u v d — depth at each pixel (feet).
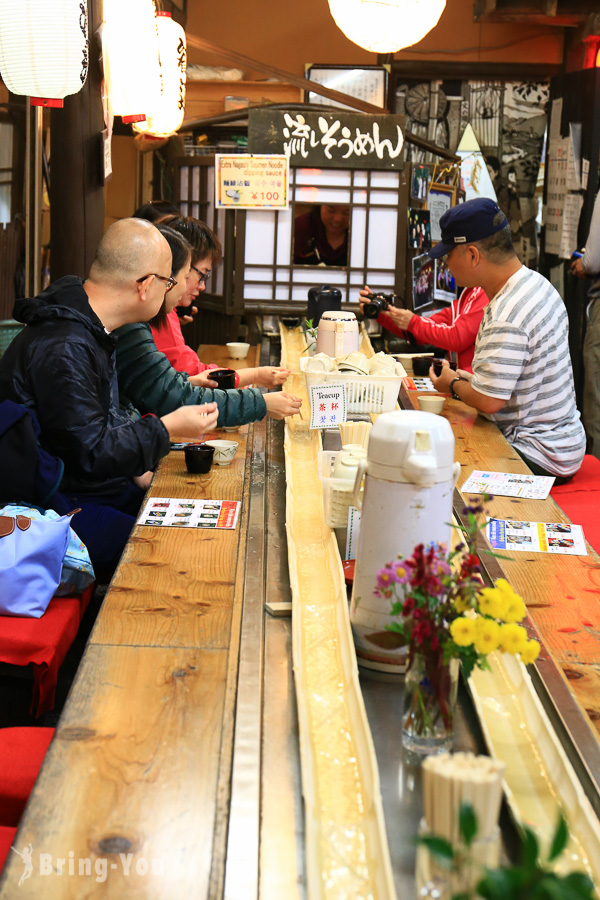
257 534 7.27
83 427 7.95
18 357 8.14
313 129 17.61
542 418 11.10
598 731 5.01
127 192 20.06
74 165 12.76
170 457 9.50
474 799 3.19
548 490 8.87
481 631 3.96
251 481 8.64
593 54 23.13
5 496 7.95
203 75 24.22
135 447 8.05
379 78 24.75
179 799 4.15
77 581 7.60
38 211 14.84
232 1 24.59
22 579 7.13
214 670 5.27
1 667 6.95
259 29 24.72
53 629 7.07
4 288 14.10
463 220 10.89
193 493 8.39
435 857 3.13
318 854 3.77
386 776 4.33
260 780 4.26
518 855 3.85
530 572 7.06
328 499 6.74
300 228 18.11
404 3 15.02
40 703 6.92
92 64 12.49
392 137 17.65
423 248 18.79
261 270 18.26
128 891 3.62
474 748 4.63
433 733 4.47
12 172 14.19
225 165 17.39
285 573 6.50
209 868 3.76
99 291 8.48
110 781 4.25
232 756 4.44
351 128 17.60
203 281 12.04
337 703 4.89
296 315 18.28
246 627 5.68
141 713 4.80
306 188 17.93
